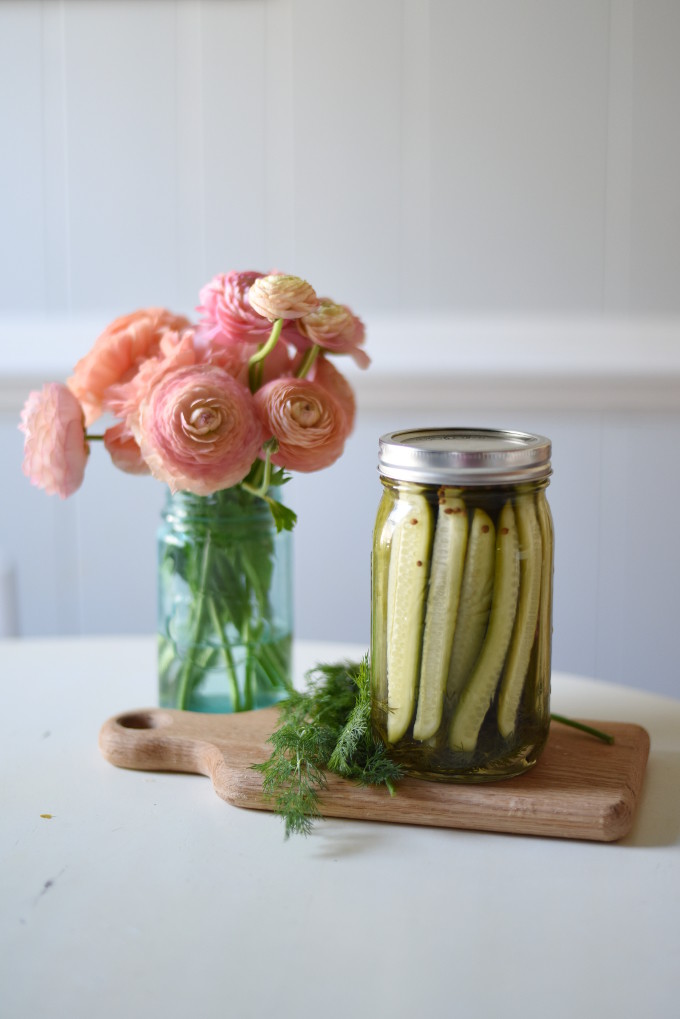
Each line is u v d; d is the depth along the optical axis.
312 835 0.81
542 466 0.79
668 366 1.60
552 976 0.68
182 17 1.62
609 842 0.80
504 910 0.74
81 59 1.65
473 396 1.66
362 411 1.68
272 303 0.84
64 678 1.06
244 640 0.93
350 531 1.73
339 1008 0.66
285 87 1.62
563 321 1.64
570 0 1.55
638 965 0.69
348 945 0.71
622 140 1.58
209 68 1.63
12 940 0.71
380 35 1.59
